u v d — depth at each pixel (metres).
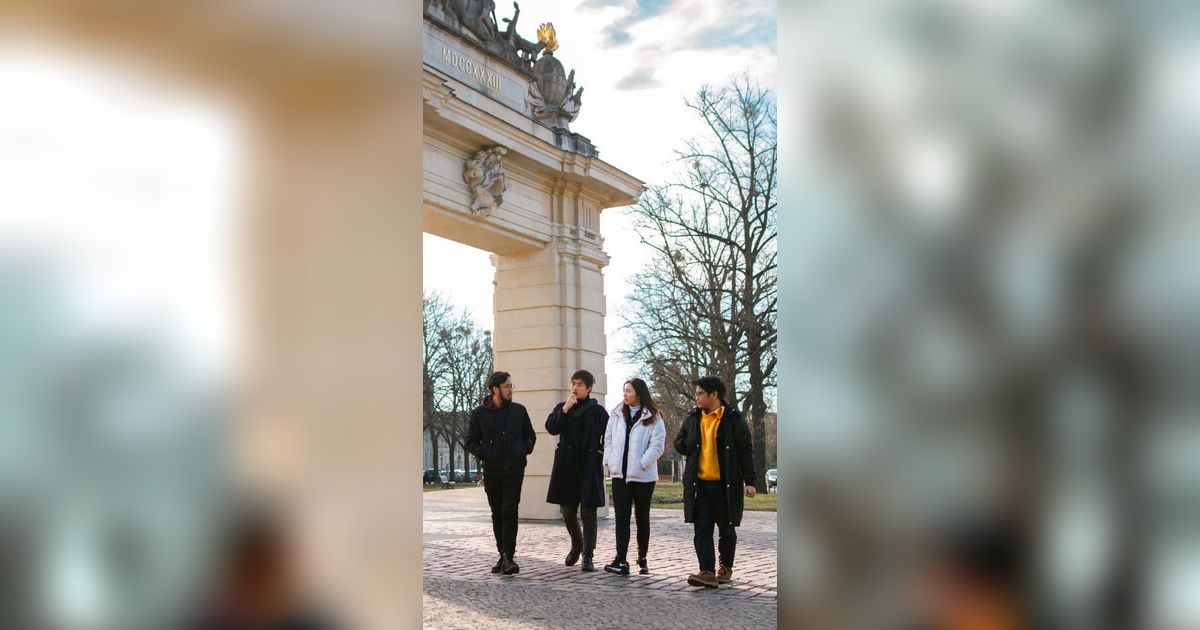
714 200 24.00
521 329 17.12
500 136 15.01
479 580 8.49
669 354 25.91
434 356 44.66
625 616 6.60
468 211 14.84
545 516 16.27
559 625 6.25
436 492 33.19
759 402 24.00
